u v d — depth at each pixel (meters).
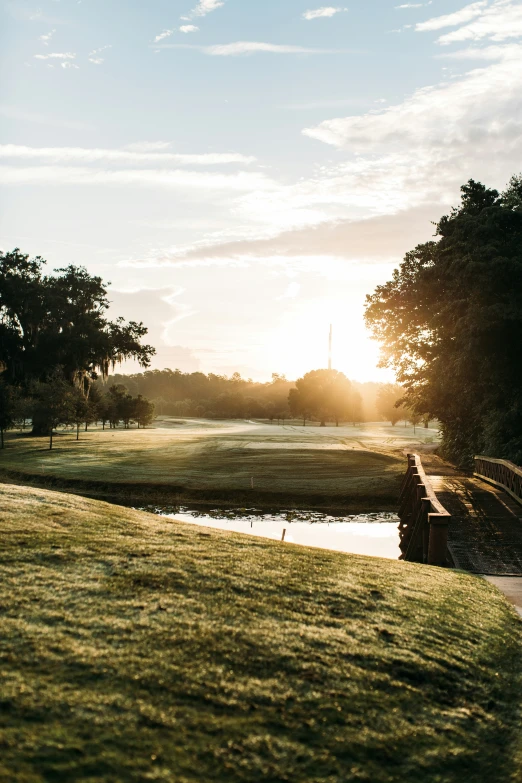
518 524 15.98
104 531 8.42
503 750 4.46
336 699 4.62
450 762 4.18
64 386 56.34
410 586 7.84
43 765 3.46
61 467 38.66
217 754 3.81
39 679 4.32
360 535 21.33
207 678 4.62
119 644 4.97
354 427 133.88
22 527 8.03
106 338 67.94
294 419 172.50
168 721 4.05
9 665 4.46
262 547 8.76
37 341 66.19
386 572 8.48
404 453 53.41
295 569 7.65
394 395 148.12
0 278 65.56
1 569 6.38
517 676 5.76
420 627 6.30
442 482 26.02
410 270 38.59
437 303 30.06
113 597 5.94
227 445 56.31
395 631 6.04
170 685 4.46
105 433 79.62
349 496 28.27
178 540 8.46
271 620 5.81
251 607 6.05
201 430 96.38
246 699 4.43
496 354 25.97
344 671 5.04
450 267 26.64
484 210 26.30
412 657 5.52
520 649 6.49
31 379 61.88
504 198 32.28
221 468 37.56
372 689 4.86
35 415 54.41
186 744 3.85
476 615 7.20
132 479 32.84
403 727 4.46
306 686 4.73
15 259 68.00
